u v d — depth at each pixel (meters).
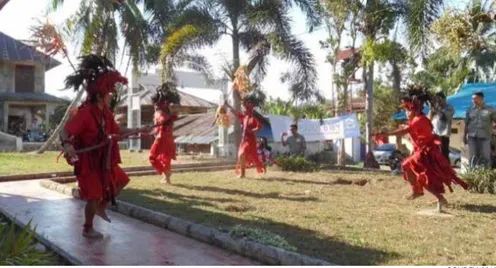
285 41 15.62
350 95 24.66
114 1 19.03
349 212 6.64
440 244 4.95
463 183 6.83
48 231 5.77
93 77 5.40
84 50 18.61
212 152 23.92
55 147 22.98
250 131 10.91
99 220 6.42
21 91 31.72
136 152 23.33
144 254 4.87
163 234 5.72
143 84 31.53
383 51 17.11
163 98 9.69
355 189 8.94
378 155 23.77
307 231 5.50
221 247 5.11
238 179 10.52
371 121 18.83
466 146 10.43
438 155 6.69
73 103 15.69
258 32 16.45
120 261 4.62
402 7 16.41
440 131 9.39
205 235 5.35
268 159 13.55
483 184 8.45
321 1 16.94
